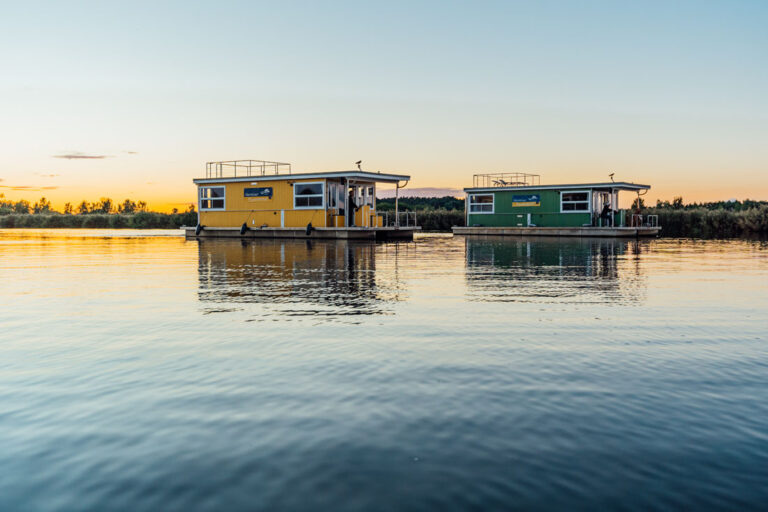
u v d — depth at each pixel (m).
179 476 2.68
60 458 2.87
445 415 3.40
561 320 6.50
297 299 8.27
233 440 3.06
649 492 2.49
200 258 17.22
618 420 3.31
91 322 6.41
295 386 3.97
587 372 4.29
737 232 47.75
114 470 2.74
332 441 3.04
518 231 37.91
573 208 36.28
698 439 3.04
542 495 2.47
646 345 5.20
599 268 13.62
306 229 32.47
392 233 35.38
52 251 21.70
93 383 4.07
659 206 52.47
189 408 3.55
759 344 5.23
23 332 5.84
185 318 6.66
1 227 81.44
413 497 2.46
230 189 36.03
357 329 5.97
